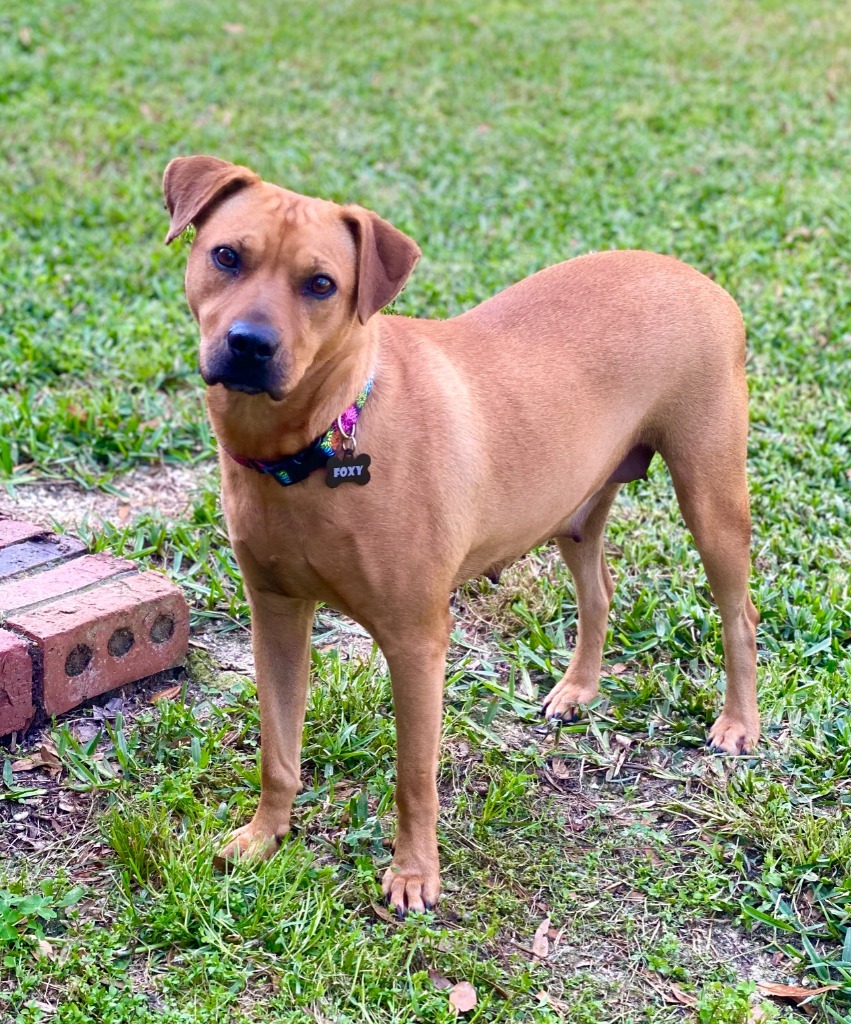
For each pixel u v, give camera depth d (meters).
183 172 1.61
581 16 5.59
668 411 1.87
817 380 2.64
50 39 4.74
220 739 1.86
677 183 3.71
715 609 2.13
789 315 2.86
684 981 1.62
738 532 1.90
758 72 4.84
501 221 3.42
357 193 3.54
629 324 1.82
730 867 1.75
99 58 4.58
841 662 2.01
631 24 5.49
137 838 1.67
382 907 1.67
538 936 1.66
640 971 1.63
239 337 1.49
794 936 1.68
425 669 1.65
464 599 2.15
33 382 2.53
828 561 2.20
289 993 1.56
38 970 1.56
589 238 3.25
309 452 1.57
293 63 4.73
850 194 3.60
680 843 1.78
